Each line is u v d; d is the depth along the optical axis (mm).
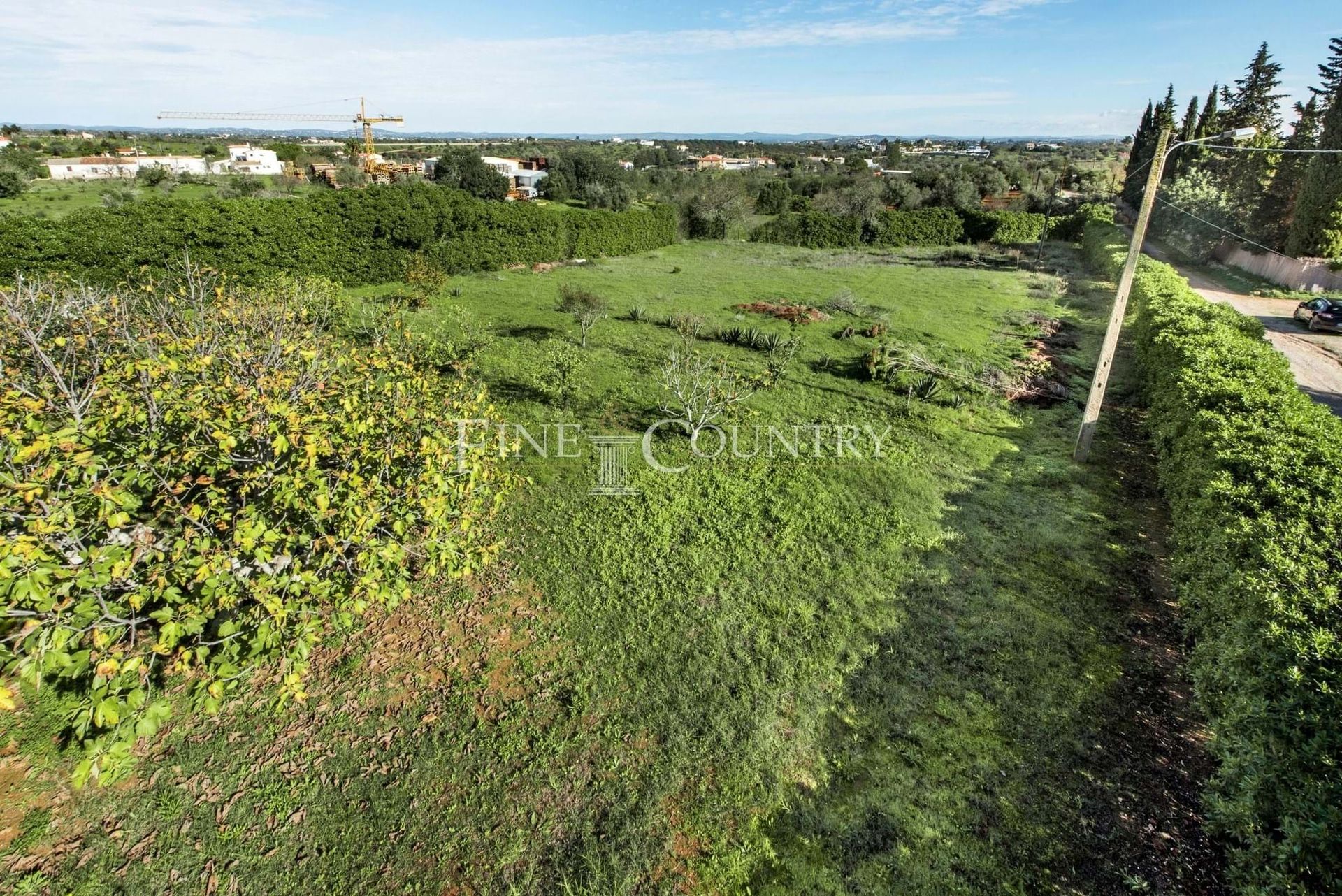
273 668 5172
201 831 4008
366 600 4855
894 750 4719
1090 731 4871
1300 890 3014
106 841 3922
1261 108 40375
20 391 4707
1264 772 3539
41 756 4383
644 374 12484
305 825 4074
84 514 3947
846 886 3822
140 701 3564
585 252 27766
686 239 36125
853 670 5461
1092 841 4043
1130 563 7070
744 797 4355
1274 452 6238
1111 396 12469
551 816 4191
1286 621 4156
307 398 5008
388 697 5016
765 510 7883
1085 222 36031
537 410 10555
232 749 4531
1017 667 5508
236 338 6164
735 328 15188
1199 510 6293
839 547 7195
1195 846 4004
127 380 5098
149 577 3861
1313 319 17719
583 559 6777
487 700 5035
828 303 18875
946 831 4129
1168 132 7914
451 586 6266
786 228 35781
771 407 11141
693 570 6672
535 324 15859
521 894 3758
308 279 13297
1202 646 5074
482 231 23094
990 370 13039
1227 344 10297
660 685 5230
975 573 6809
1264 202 28203
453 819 4145
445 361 11344
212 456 4402
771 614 6105
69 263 14516
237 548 4051
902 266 28469
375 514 4383
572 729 4816
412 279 17391
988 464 9391
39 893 3650
